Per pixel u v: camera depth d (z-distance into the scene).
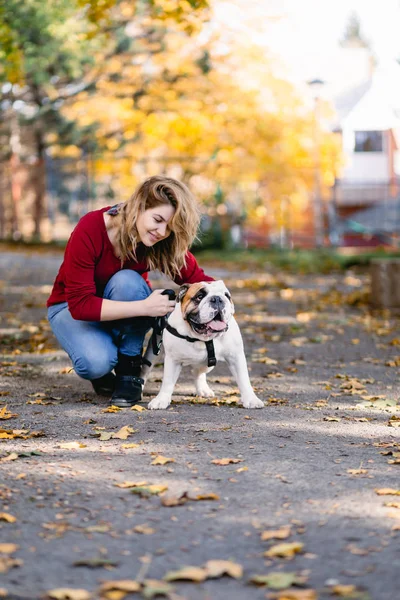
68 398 4.69
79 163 23.78
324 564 2.32
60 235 24.80
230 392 4.89
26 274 13.88
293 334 7.67
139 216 4.06
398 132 30.36
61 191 25.09
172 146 22.92
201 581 2.21
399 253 15.89
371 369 5.86
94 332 4.41
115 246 4.31
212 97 22.06
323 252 17.30
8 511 2.73
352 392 4.95
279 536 2.50
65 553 2.39
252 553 2.40
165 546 2.45
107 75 22.86
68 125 23.27
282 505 2.80
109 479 3.09
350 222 25.06
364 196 28.45
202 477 3.12
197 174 22.17
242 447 3.56
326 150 23.47
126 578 2.23
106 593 2.13
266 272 14.84
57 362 6.00
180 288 4.17
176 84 22.30
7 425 3.96
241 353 4.39
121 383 4.46
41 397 4.70
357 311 9.37
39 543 2.47
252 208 22.41
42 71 20.70
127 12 21.02
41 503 2.81
